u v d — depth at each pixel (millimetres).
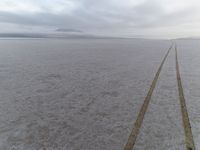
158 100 7051
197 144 4133
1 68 14078
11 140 4398
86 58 20578
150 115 5711
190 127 4902
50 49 34906
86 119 5508
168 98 7254
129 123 5207
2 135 4625
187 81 9883
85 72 12672
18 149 4035
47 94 7938
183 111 5957
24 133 4727
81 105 6652
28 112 6055
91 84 9555
